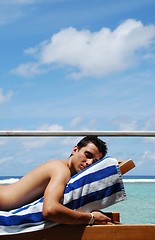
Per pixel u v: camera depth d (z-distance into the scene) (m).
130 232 2.33
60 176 2.41
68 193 2.37
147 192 13.66
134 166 2.68
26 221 2.34
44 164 2.54
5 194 2.52
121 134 3.21
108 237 2.32
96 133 3.21
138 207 8.15
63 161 2.63
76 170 2.58
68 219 2.28
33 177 2.52
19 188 2.53
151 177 64.94
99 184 2.44
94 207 2.44
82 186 2.41
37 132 3.23
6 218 2.34
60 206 2.27
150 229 2.34
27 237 2.33
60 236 2.32
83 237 2.31
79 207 2.39
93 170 2.45
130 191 14.62
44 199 2.31
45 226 2.32
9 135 3.22
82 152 2.59
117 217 2.83
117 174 2.48
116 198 2.48
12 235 2.32
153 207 8.17
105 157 2.52
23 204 2.54
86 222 2.34
